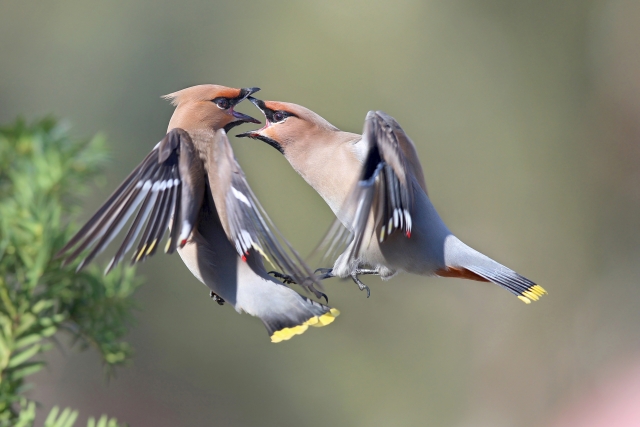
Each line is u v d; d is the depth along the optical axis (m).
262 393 12.77
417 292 13.70
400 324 13.51
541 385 14.78
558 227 15.70
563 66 15.86
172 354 12.62
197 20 14.47
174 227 5.48
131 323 5.78
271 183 12.92
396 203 6.55
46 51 14.29
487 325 14.40
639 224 15.97
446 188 15.20
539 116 15.69
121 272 5.75
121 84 14.21
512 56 15.52
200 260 6.31
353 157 7.57
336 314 6.16
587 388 14.88
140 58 14.29
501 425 14.17
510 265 15.52
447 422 13.55
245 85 14.34
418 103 14.88
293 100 14.31
